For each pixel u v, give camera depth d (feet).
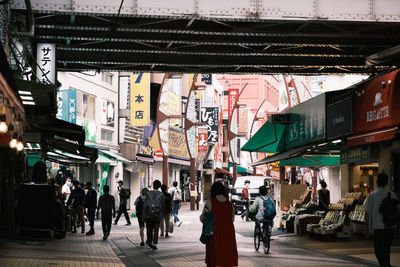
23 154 64.28
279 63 86.48
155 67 90.84
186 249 57.00
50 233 60.75
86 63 85.66
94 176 126.62
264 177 134.51
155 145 173.88
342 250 54.34
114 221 103.40
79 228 85.40
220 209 33.83
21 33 60.80
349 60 86.74
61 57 83.92
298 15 61.87
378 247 37.45
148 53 84.43
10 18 58.75
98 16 62.69
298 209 79.61
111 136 138.31
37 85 49.60
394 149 61.93
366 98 61.36
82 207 75.51
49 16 65.00
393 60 70.90
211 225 33.45
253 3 61.72
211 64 85.66
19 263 39.81
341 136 68.13
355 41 74.28
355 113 64.49
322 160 92.17
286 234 75.66
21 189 60.80
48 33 71.20
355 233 68.74
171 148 181.57
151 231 57.41
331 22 62.85
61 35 71.36
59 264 40.91
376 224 37.45
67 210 73.92
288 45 76.18
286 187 90.22
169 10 61.05
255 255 51.26
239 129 274.98
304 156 91.61
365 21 62.18
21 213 60.75
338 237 64.95
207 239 33.63
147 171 160.35
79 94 121.19
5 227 60.85
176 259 48.29
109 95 136.15
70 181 91.25
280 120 88.99
